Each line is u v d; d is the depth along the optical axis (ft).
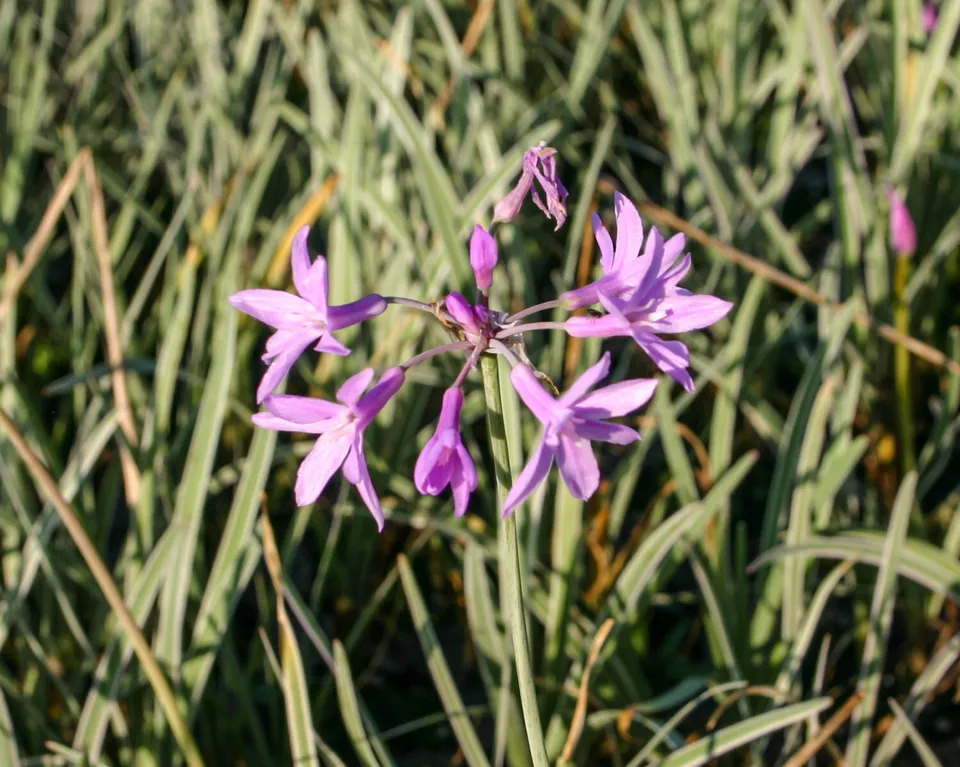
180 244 2.42
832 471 1.69
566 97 2.45
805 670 1.85
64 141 2.59
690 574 2.06
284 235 2.11
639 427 1.97
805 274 2.02
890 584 1.58
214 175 2.59
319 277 1.30
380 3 2.91
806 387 1.71
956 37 2.47
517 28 2.65
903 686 1.81
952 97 2.31
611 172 2.84
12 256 2.01
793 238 2.38
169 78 2.97
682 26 2.75
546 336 1.99
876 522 1.93
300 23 2.70
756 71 2.95
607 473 2.28
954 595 1.60
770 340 2.02
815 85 2.35
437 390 2.25
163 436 1.75
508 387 1.62
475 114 2.28
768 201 2.10
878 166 2.39
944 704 1.77
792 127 2.37
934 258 1.97
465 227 1.82
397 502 1.76
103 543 1.87
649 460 2.33
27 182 2.80
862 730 1.58
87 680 1.77
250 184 2.39
